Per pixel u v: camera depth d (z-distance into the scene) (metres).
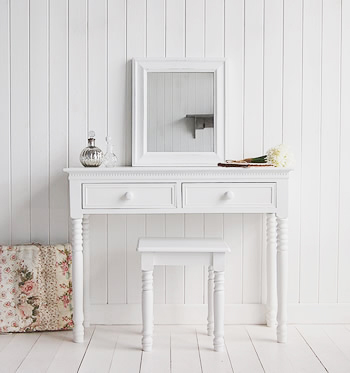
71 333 3.12
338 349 2.88
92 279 3.28
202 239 3.02
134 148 3.21
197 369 2.61
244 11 3.22
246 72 3.24
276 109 3.25
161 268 3.28
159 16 3.21
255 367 2.64
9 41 3.21
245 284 3.30
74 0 3.20
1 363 2.67
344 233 3.30
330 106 3.26
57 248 3.16
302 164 3.28
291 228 3.30
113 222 3.27
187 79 3.22
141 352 2.82
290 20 3.23
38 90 3.22
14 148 3.23
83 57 3.21
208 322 3.09
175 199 2.88
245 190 2.88
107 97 3.23
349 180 3.29
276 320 3.23
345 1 3.23
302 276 3.30
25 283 3.10
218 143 3.21
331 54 3.25
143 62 3.20
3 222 3.26
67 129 3.23
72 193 2.88
